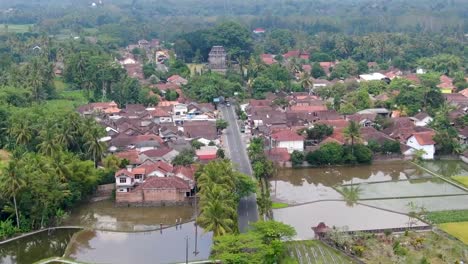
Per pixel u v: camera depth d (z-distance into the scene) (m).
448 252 109.38
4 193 118.25
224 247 99.81
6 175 117.38
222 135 194.38
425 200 140.12
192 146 172.62
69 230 123.75
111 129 189.75
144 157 157.62
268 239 104.12
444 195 143.75
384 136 180.50
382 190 148.12
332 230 115.19
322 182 155.00
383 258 107.00
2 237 116.81
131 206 135.88
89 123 158.62
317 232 115.56
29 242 119.94
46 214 121.44
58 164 130.25
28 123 169.12
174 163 154.50
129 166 148.50
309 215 130.12
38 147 152.38
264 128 191.75
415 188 149.88
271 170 156.00
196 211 133.25
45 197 121.62
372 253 109.06
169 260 108.31
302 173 162.50
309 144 180.38
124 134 183.50
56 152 140.62
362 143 170.50
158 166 144.12
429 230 119.94
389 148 173.00
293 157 165.75
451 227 121.62
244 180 131.50
